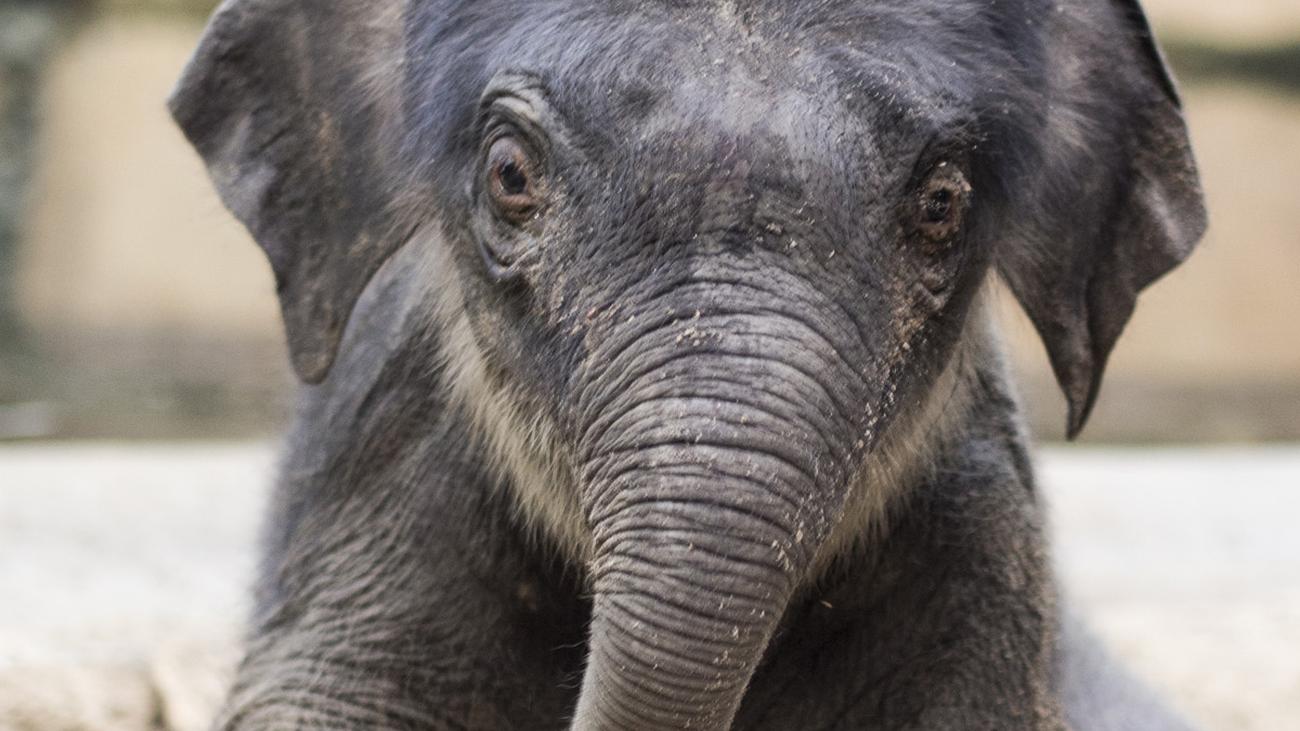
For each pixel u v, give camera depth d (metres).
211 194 11.09
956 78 8.12
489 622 9.77
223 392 31.22
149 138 37.88
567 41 7.98
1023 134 8.82
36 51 38.78
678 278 7.40
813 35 7.79
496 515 9.61
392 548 9.86
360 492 10.00
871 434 7.68
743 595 7.07
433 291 9.76
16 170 37.47
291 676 9.90
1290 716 15.98
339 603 9.91
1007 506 9.85
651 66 7.66
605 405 7.52
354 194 9.60
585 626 9.77
